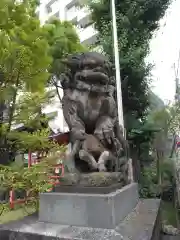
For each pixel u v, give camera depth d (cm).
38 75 816
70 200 342
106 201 323
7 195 892
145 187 1161
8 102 781
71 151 416
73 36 1176
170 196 1535
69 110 440
